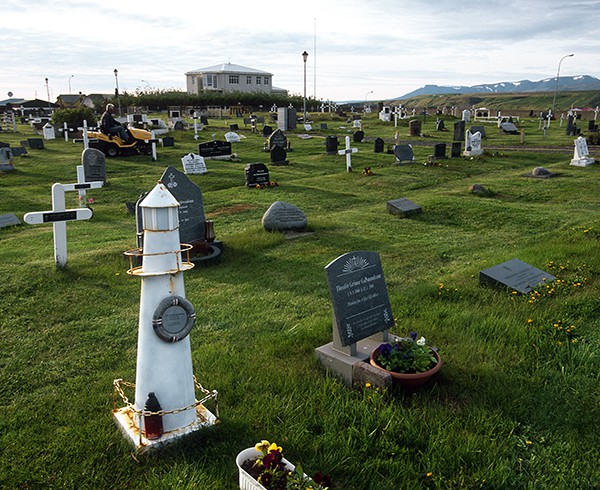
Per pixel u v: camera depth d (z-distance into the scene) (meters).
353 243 12.50
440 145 27.14
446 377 5.83
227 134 36.28
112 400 5.60
